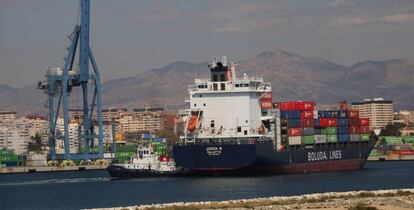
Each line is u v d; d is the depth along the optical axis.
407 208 125.38
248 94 199.50
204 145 192.50
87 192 185.50
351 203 131.00
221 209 125.12
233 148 190.75
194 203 132.50
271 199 137.00
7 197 185.62
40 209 151.12
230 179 193.25
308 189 172.38
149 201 155.25
